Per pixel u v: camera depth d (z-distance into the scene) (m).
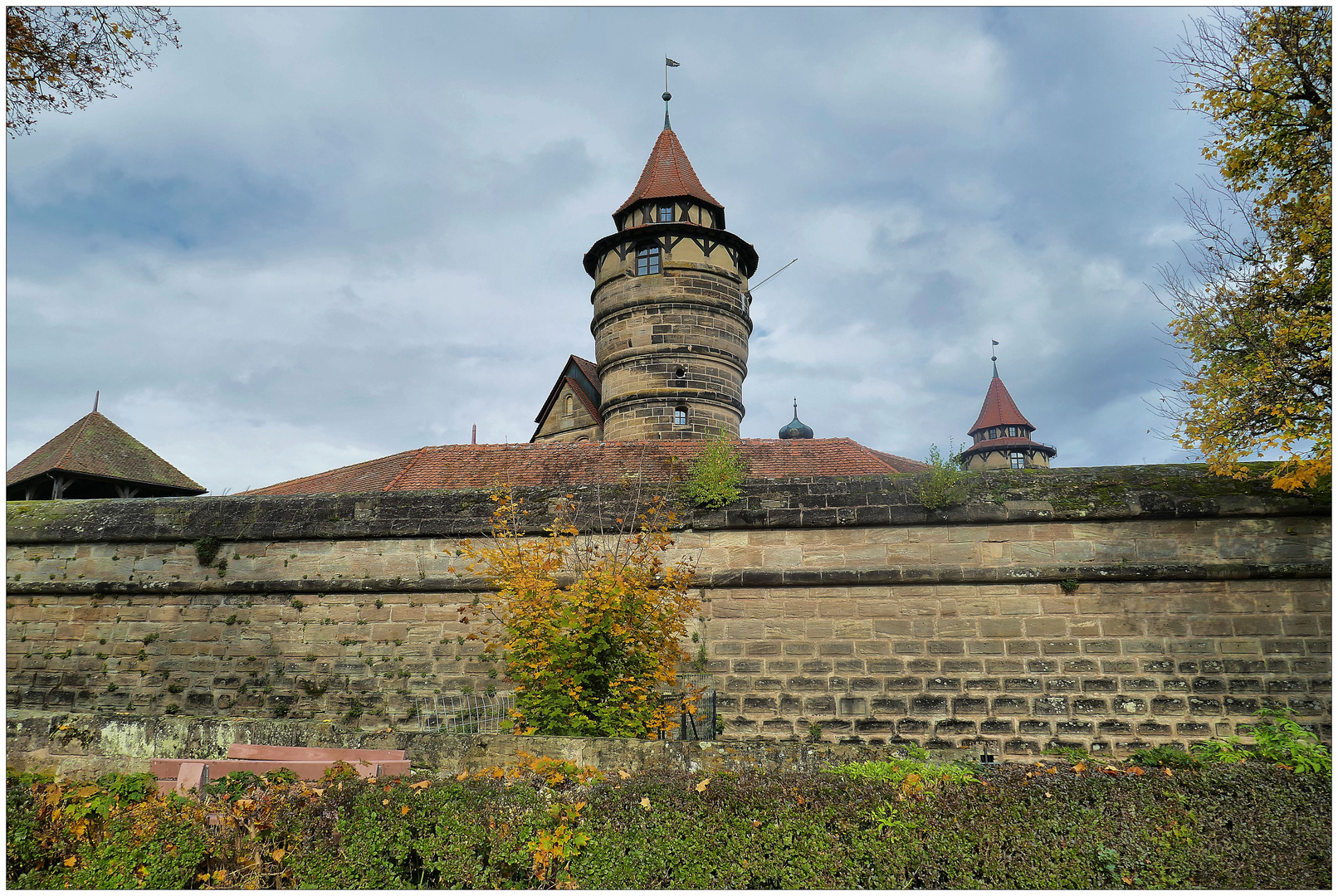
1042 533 10.89
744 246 28.23
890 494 11.33
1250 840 5.15
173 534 12.77
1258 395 13.04
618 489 12.08
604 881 5.24
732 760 7.02
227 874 5.43
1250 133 13.79
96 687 12.43
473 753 7.48
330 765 6.68
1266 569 10.32
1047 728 10.37
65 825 5.70
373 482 19.00
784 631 11.20
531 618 8.86
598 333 28.38
